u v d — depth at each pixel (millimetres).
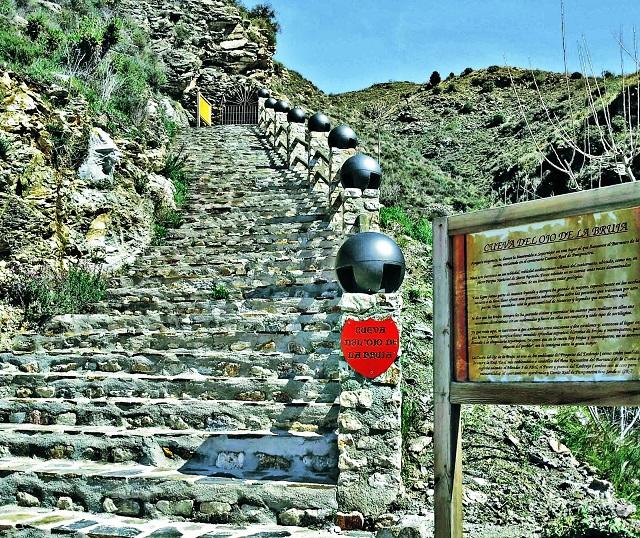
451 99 54594
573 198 3387
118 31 18047
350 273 4973
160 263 10359
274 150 17250
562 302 3408
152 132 13633
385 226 12375
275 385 6086
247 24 30766
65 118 10391
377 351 4984
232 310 7988
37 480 5359
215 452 5535
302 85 39375
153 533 4637
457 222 3820
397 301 5035
